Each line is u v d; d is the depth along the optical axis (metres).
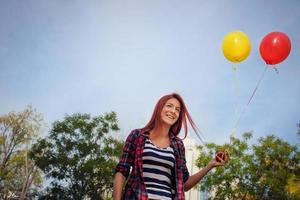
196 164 22.31
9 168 26.98
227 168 21.48
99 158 22.39
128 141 2.89
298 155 21.95
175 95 3.17
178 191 2.71
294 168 21.97
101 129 23.27
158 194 2.62
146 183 2.67
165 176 2.73
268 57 5.25
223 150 3.12
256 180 21.39
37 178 26.12
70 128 23.05
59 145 22.75
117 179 2.78
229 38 5.29
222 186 21.72
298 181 21.28
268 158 22.16
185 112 3.18
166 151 2.83
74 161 21.77
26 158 26.23
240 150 21.70
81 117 23.67
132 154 2.86
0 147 27.09
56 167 22.22
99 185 22.33
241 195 21.50
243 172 21.31
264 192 21.31
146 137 2.90
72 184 22.12
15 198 26.34
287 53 5.22
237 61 5.41
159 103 3.10
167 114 3.04
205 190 22.12
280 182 21.09
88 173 22.17
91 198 22.12
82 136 23.16
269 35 5.27
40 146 22.66
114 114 23.73
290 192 21.09
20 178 26.95
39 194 23.67
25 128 27.88
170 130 3.19
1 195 26.00
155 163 2.74
